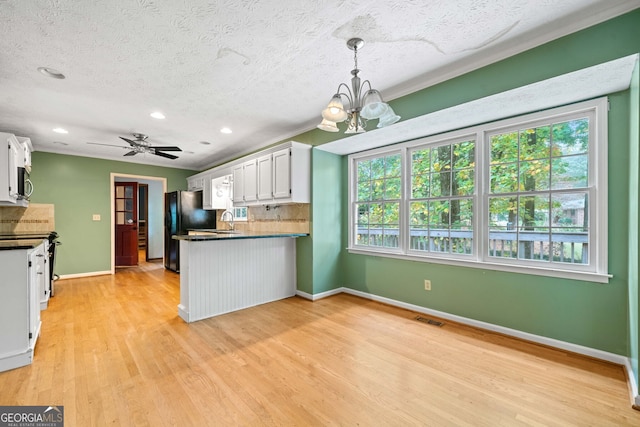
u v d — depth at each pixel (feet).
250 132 13.52
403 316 10.59
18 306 7.04
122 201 21.61
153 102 9.84
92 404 5.65
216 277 10.83
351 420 5.26
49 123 11.83
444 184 10.57
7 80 8.14
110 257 18.48
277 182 12.98
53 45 6.52
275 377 6.62
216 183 18.72
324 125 6.67
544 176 8.39
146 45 6.60
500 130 9.22
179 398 5.85
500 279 9.00
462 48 7.00
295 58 7.30
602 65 5.90
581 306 7.61
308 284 12.96
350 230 13.66
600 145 7.36
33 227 15.05
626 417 5.29
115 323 9.95
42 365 7.08
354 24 6.03
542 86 6.84
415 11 5.65
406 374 6.73
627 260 6.98
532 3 5.51
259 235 11.51
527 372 6.78
